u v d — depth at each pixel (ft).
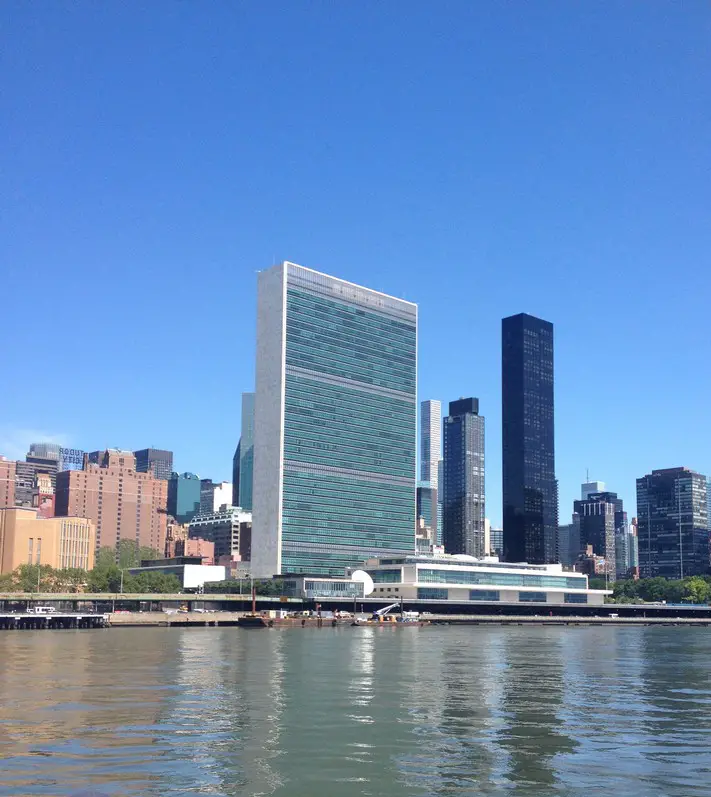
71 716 253.44
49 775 179.52
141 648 580.71
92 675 376.89
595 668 448.24
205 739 218.38
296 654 526.98
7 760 192.95
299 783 176.14
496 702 294.87
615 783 178.50
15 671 395.75
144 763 191.01
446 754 203.92
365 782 177.58
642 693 330.95
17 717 251.19
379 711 268.62
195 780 177.17
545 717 261.24
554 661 496.23
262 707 274.98
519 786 175.73
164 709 268.62
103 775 180.04
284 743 214.28
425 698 302.86
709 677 401.49
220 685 338.54
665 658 538.88
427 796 168.25
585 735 230.27
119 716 253.65
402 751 206.69
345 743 215.31
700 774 186.29
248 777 180.24
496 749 210.38
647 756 203.92
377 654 536.42
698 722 254.68
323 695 308.19
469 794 169.78
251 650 565.12
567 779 181.57
